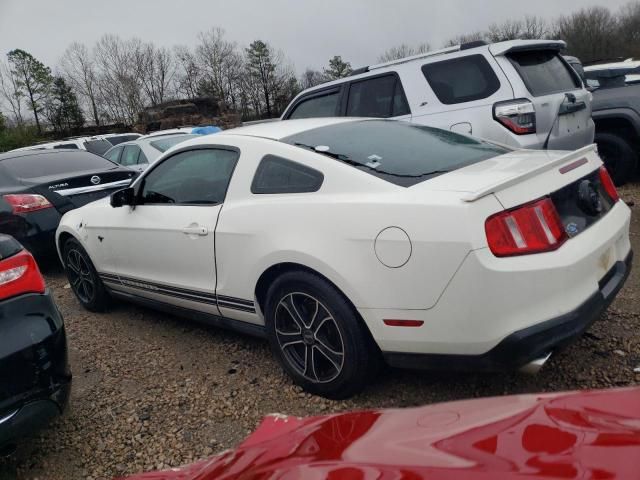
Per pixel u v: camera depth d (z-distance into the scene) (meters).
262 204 3.12
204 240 3.43
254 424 2.91
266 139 3.36
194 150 3.74
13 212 5.81
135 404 3.26
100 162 6.98
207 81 64.50
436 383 3.06
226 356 3.76
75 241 4.82
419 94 5.73
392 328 2.61
